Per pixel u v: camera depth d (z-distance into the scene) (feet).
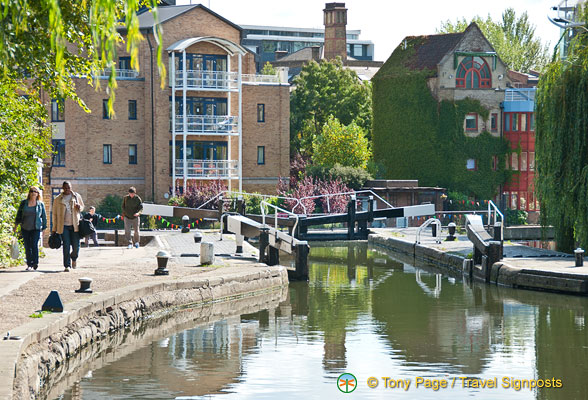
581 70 96.27
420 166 226.99
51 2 30.32
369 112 267.39
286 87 214.48
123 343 57.82
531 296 83.10
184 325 65.41
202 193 180.45
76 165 196.65
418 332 64.08
